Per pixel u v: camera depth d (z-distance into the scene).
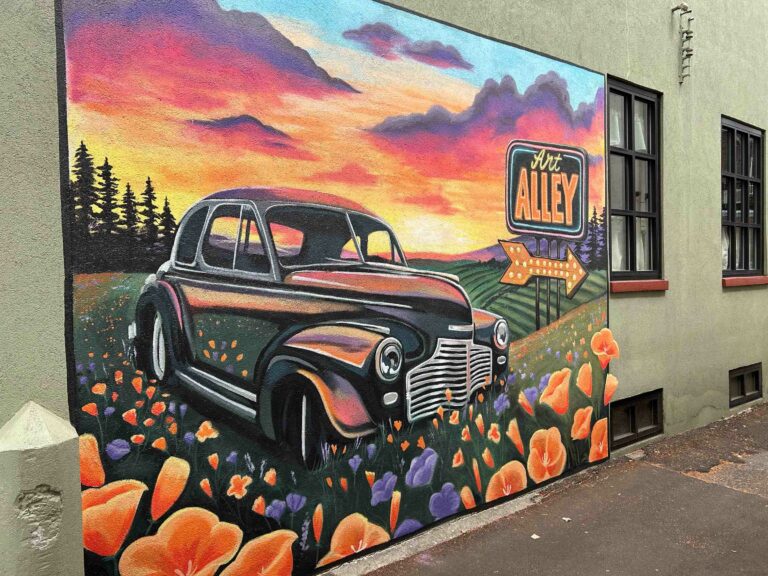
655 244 6.08
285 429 3.28
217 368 3.03
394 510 3.80
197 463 2.96
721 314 6.92
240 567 3.11
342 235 3.52
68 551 2.25
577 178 5.07
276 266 3.24
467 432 4.24
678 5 6.14
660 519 4.25
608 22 5.38
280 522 3.26
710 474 5.16
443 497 4.09
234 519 3.08
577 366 5.10
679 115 6.25
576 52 5.07
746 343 7.40
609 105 5.58
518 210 4.57
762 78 7.68
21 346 2.38
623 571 3.53
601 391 5.34
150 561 2.80
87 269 2.62
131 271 2.75
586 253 5.16
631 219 5.81
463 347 4.19
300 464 3.34
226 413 3.05
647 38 5.82
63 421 2.35
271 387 3.23
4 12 2.35
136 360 2.76
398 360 3.80
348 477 3.56
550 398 4.87
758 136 7.74
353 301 3.57
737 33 7.14
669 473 5.17
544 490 4.78
